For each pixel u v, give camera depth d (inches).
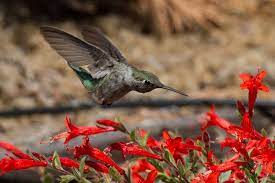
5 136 448.5
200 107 505.0
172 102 486.3
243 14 722.8
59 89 550.6
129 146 201.5
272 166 195.3
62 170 191.8
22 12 663.1
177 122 428.8
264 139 185.3
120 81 227.5
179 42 665.6
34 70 572.4
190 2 697.6
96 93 235.5
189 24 686.5
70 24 663.8
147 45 652.1
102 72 232.7
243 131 190.7
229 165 186.4
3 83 544.1
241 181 195.9
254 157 187.2
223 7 719.7
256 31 694.5
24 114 483.5
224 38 676.7
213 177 185.8
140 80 223.6
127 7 692.7
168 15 684.7
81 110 496.1
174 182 199.2
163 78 591.8
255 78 201.6
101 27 668.7
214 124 219.5
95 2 694.5
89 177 197.2
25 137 444.1
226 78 589.3
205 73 602.2
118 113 497.0
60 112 491.5
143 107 505.4
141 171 208.8
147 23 681.6
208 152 202.1
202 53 645.3
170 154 197.6
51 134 451.2
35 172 328.8
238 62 620.7
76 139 376.8
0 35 625.6
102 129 199.3
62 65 589.9
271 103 440.1
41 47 613.6
